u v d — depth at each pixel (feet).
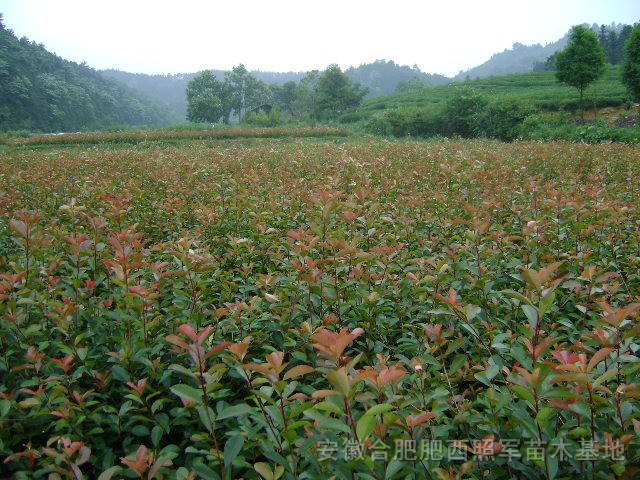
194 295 9.98
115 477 7.27
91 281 10.39
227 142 103.71
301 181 24.07
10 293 9.65
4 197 19.08
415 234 14.85
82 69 386.93
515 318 10.19
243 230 17.19
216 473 6.34
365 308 9.98
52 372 8.58
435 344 8.45
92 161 38.04
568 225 15.39
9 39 291.58
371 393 6.27
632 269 12.58
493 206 16.96
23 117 256.32
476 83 199.82
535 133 81.97
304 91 218.18
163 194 24.94
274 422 6.95
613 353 7.25
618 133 69.36
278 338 9.67
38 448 7.84
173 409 7.66
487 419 6.63
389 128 113.91
